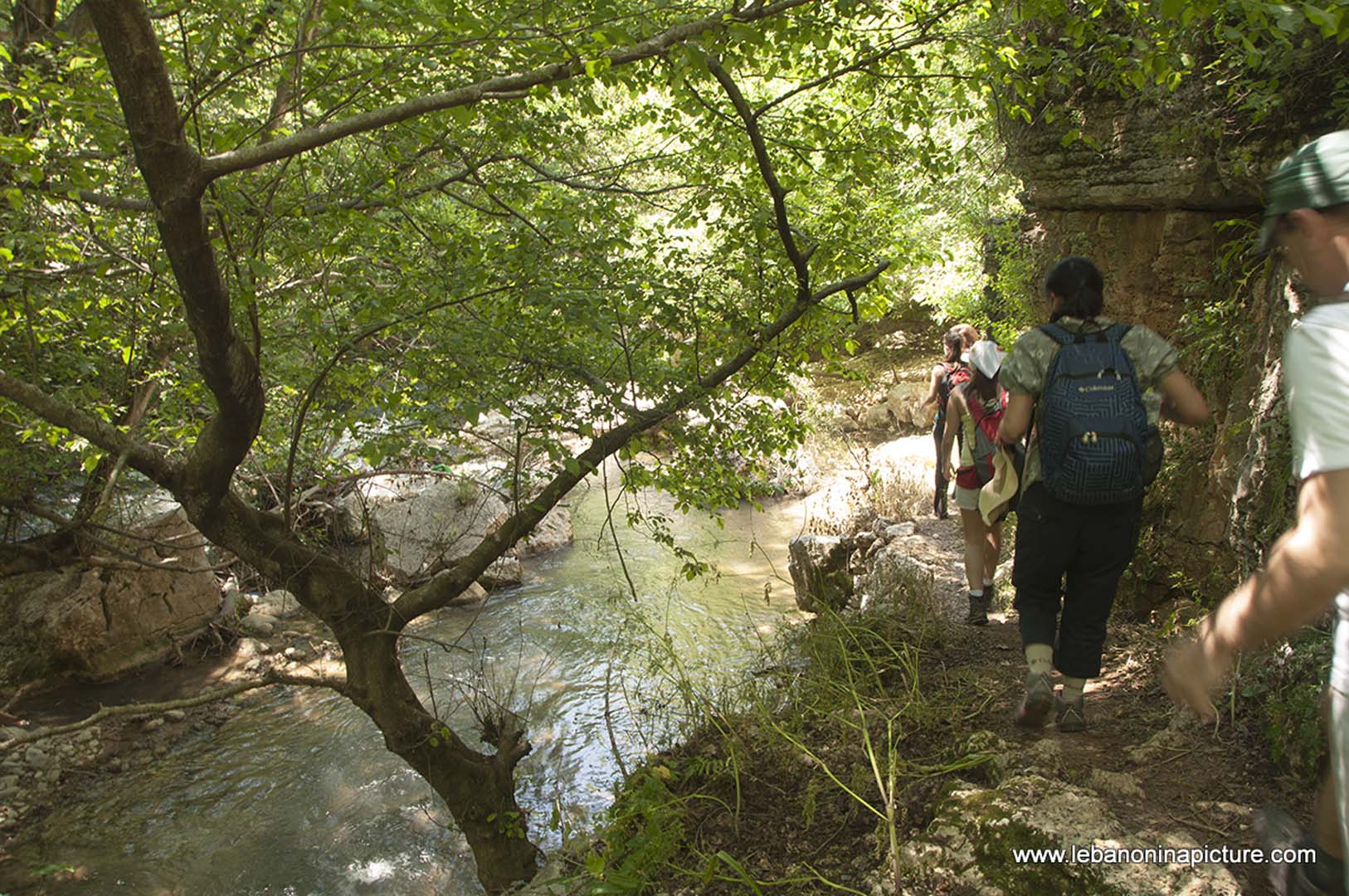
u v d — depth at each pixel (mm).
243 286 4004
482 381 4754
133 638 8961
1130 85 5078
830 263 5586
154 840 6527
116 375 6500
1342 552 1399
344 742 7758
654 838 3734
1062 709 4039
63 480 7988
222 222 3902
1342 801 1620
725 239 5633
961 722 4375
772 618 8914
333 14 3674
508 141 4957
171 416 6887
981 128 6559
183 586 9352
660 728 6230
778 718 4785
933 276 11141
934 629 5605
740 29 3609
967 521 5855
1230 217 5164
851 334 5977
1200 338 5102
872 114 5629
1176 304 5430
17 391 4664
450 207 6035
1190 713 3877
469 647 9086
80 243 5289
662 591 10078
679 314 5199
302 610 10367
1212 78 4820
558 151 5348
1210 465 4973
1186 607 4996
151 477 5059
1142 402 3582
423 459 5180
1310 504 1461
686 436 5664
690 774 4340
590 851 4094
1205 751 3625
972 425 5754
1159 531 5297
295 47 3896
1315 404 1490
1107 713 4191
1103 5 4422
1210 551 4957
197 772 7395
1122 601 5535
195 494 5035
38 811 6902
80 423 4816
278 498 6641
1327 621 3418
